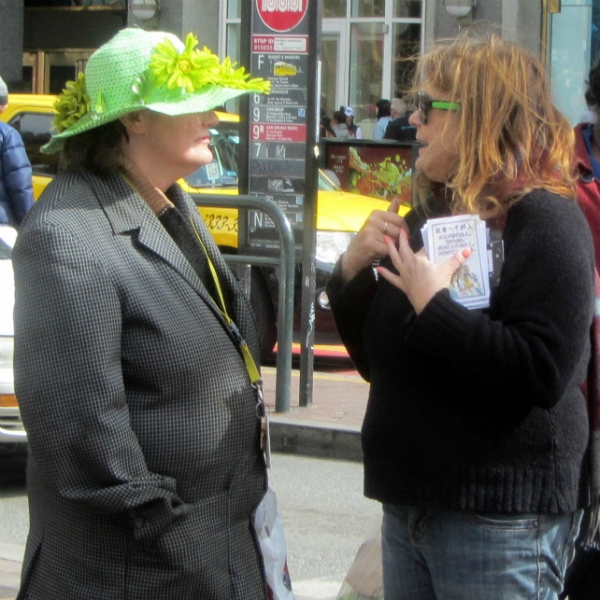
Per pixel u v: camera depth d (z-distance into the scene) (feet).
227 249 33.27
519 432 8.70
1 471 22.81
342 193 37.19
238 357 9.03
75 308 8.15
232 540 9.02
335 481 22.86
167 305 8.57
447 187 9.29
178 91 8.82
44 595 8.80
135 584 8.47
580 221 8.76
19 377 8.26
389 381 9.20
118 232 8.61
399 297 9.27
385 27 61.26
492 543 8.77
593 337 9.43
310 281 26.07
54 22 72.08
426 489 8.89
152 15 60.54
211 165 35.35
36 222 8.44
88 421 8.08
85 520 8.52
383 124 56.13
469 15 55.98
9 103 38.91
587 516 9.48
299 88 25.93
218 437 8.71
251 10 26.11
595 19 53.21
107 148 8.98
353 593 11.34
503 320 8.61
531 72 9.05
